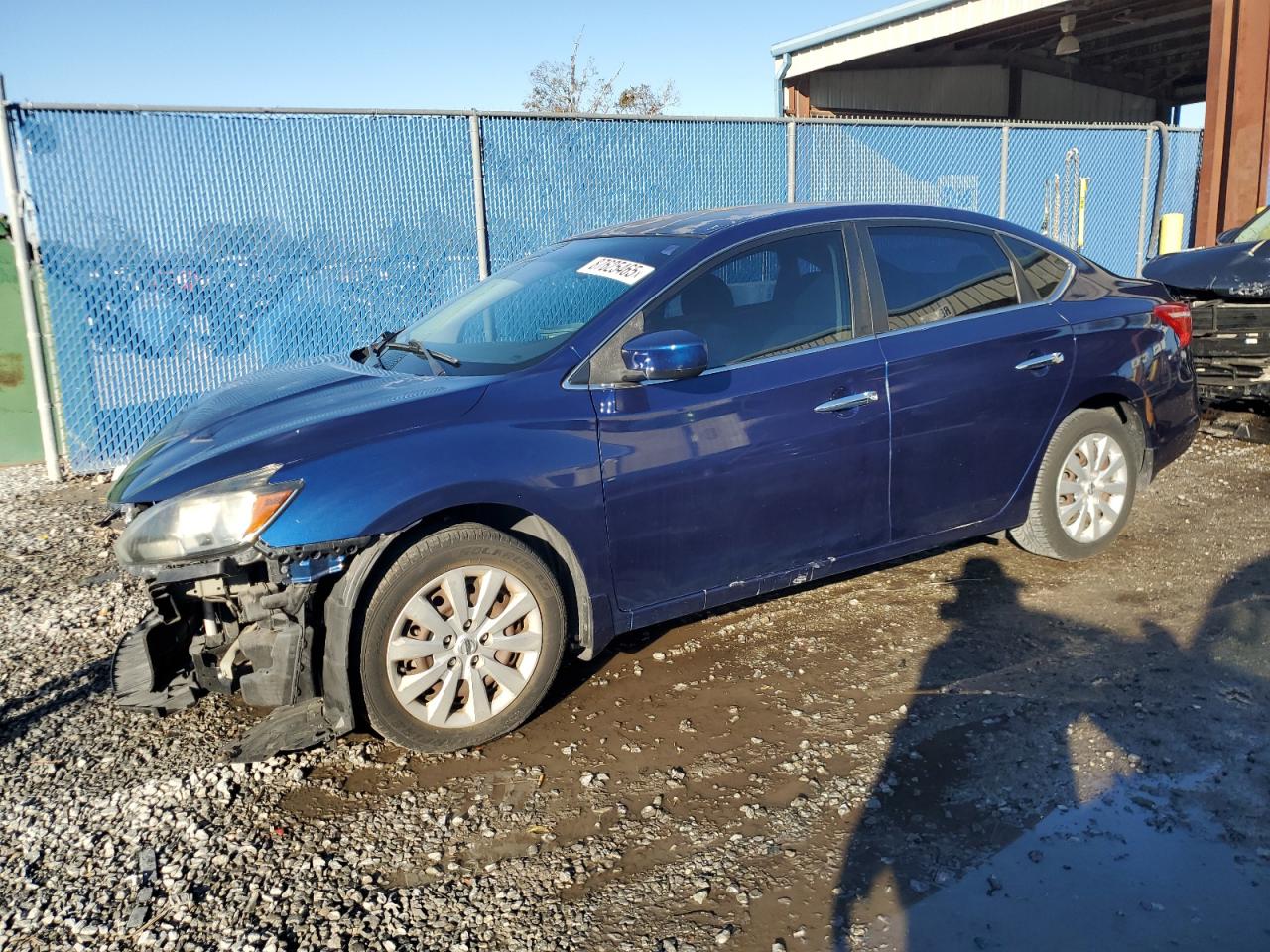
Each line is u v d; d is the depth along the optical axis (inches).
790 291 159.0
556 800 124.2
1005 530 189.2
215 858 115.0
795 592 187.2
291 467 124.4
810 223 163.6
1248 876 104.0
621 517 141.6
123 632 181.8
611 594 143.6
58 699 156.5
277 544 120.8
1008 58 791.7
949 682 148.4
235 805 125.3
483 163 323.9
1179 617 166.2
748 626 172.9
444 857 114.0
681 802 122.4
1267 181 435.8
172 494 125.0
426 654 130.8
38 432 324.2
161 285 289.9
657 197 356.8
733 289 154.7
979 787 121.6
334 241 308.0
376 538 126.0
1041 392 177.8
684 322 149.4
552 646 139.1
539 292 162.7
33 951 100.9
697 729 139.6
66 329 282.7
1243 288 274.1
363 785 129.0
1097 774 122.9
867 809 118.6
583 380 140.7
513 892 107.5
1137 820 113.7
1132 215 477.7
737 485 149.3
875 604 179.6
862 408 158.2
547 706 148.6
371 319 316.8
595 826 118.6
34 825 122.6
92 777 133.3
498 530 134.7
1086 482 189.0
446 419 132.0
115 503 132.2
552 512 135.9
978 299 175.9
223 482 123.8
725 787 125.0
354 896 107.4
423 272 321.1
